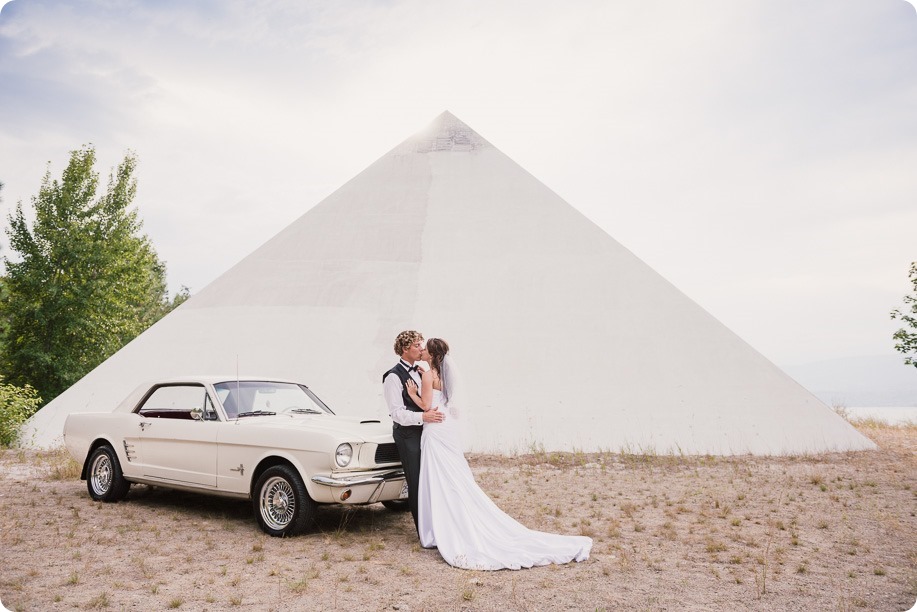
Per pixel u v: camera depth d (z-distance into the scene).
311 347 13.55
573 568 4.77
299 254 15.66
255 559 4.84
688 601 4.02
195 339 14.05
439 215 15.86
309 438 5.42
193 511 6.69
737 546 5.50
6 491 7.68
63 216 25.86
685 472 9.89
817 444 11.81
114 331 27.23
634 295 14.09
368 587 4.22
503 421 12.12
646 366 12.92
